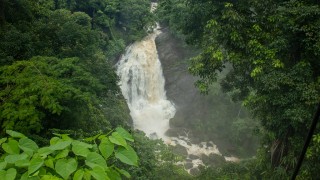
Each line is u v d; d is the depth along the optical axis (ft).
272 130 37.52
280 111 34.58
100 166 5.76
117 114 51.21
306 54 34.58
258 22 38.65
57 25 46.88
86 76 35.63
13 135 6.23
